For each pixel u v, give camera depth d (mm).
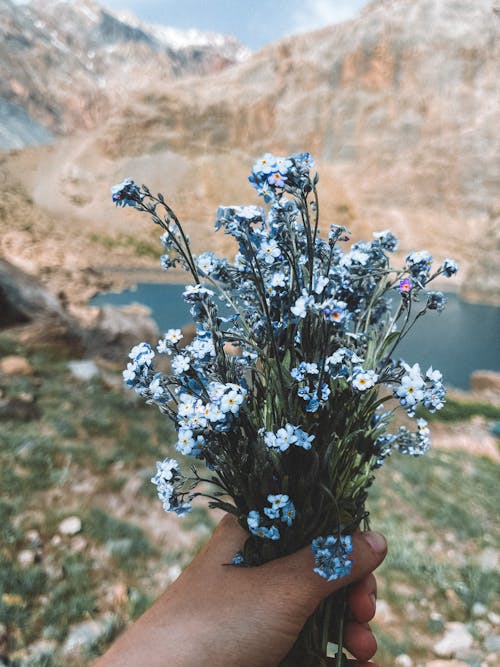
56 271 55812
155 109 114688
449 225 95750
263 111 117125
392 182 101375
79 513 6055
